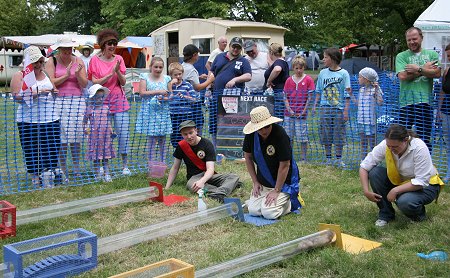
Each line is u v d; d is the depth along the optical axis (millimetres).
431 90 6500
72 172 6816
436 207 5266
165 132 7297
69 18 39125
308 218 5027
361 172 4879
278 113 7941
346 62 17031
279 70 8070
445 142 6570
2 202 4797
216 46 16891
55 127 6418
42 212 5059
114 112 6844
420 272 3682
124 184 6551
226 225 4824
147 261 3986
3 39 24031
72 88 6543
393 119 7102
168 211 5422
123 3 29141
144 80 7312
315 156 8125
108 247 4137
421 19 10094
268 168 5102
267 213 5000
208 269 3539
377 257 3906
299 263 3871
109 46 6723
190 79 7926
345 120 7387
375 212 5168
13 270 3531
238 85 8203
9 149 7941
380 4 19047
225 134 8070
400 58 6551
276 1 25906
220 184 6176
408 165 4621
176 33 18906
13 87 6234
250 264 3730
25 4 41594
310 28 27062
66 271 3693
